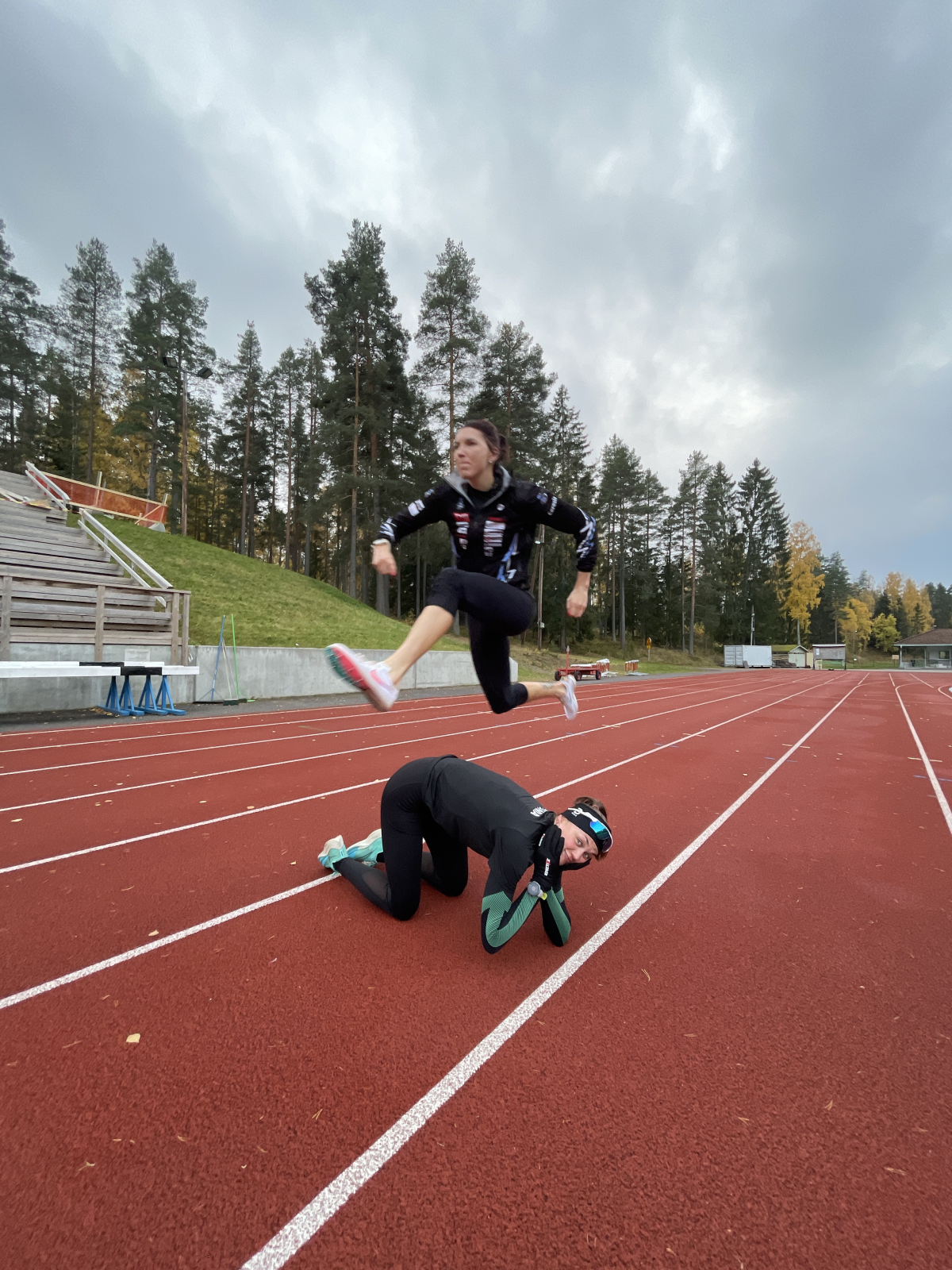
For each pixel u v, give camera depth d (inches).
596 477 2186.3
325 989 104.5
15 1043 88.2
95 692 477.1
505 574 96.0
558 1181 66.3
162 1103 76.7
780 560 2913.4
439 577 91.8
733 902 146.5
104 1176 65.5
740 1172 68.4
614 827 206.4
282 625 765.9
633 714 590.2
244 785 249.4
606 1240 59.4
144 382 1385.3
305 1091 79.4
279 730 404.8
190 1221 60.5
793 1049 91.7
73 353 1481.3
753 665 2277.3
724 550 2723.9
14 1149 68.8
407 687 783.7
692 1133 74.2
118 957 113.9
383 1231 59.8
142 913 132.9
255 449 1913.1
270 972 109.7
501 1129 73.9
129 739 352.2
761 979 111.9
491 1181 66.1
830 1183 67.3
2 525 619.2
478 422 94.8
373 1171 67.0
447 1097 79.0
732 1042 92.8
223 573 888.3
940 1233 61.2
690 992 106.7
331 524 1996.8
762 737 442.0
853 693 1005.8
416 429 1359.5
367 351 1280.8
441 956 117.0
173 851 172.2
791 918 138.9
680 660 2301.9
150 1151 69.1
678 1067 86.7
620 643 2377.0
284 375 1968.5
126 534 885.2
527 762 318.0
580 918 135.8
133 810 210.2
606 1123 75.3
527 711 576.1
